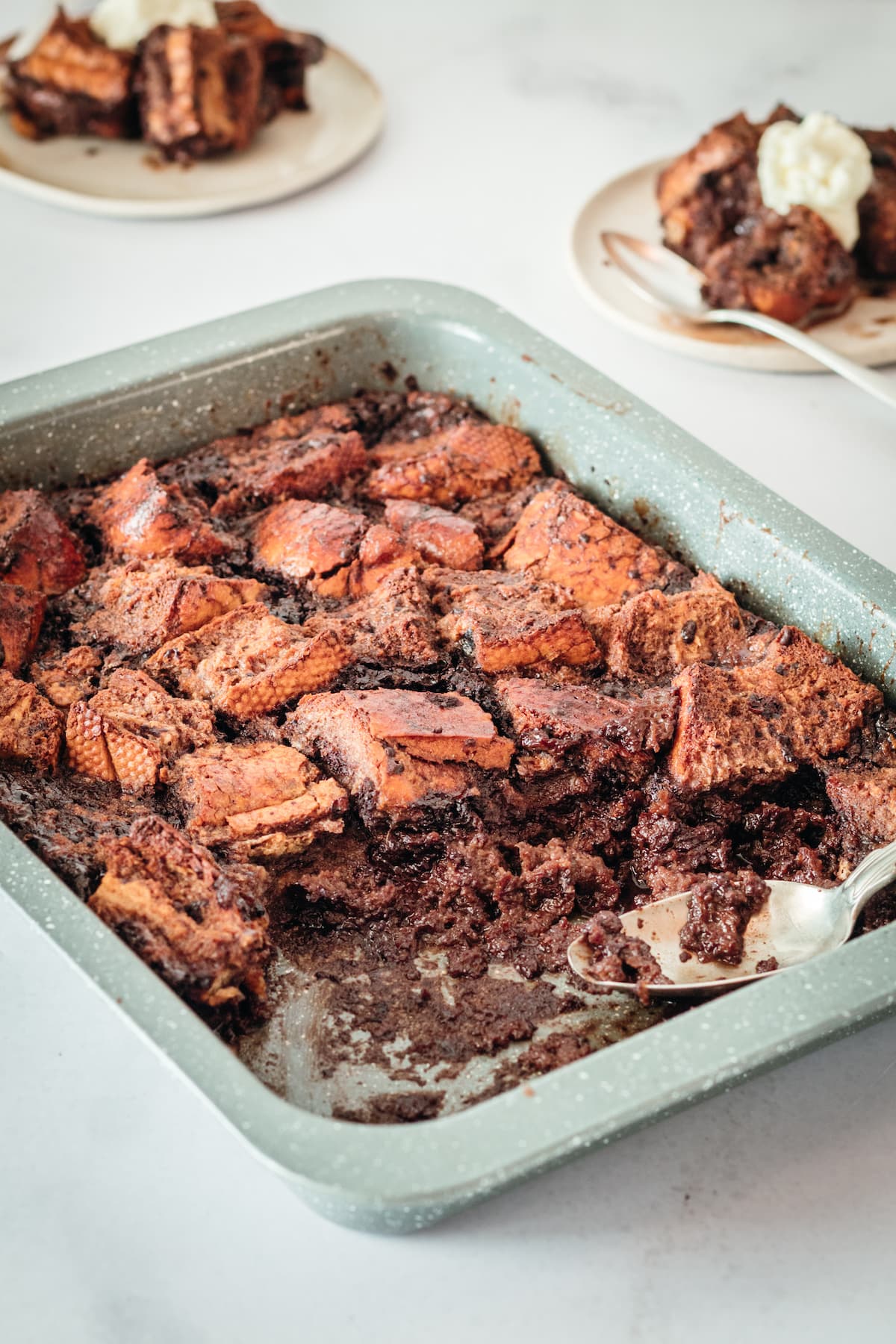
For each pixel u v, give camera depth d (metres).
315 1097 0.67
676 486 0.79
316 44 1.02
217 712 0.74
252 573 0.80
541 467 0.84
